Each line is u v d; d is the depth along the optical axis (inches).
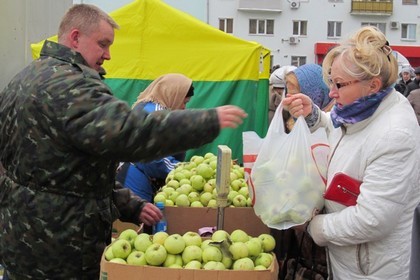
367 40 79.4
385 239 79.4
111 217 90.5
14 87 85.1
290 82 122.1
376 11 1401.3
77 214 83.7
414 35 1430.9
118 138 73.3
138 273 76.5
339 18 1398.9
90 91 77.4
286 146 86.8
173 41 223.3
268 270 75.9
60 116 76.8
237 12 1389.0
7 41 194.2
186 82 155.7
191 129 72.9
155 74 223.9
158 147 73.5
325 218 83.3
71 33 88.0
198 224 109.3
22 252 85.0
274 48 1401.3
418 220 59.0
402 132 76.4
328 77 84.0
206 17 1142.3
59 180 82.2
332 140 88.3
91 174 83.7
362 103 79.1
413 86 422.6
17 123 82.8
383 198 75.8
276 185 85.7
